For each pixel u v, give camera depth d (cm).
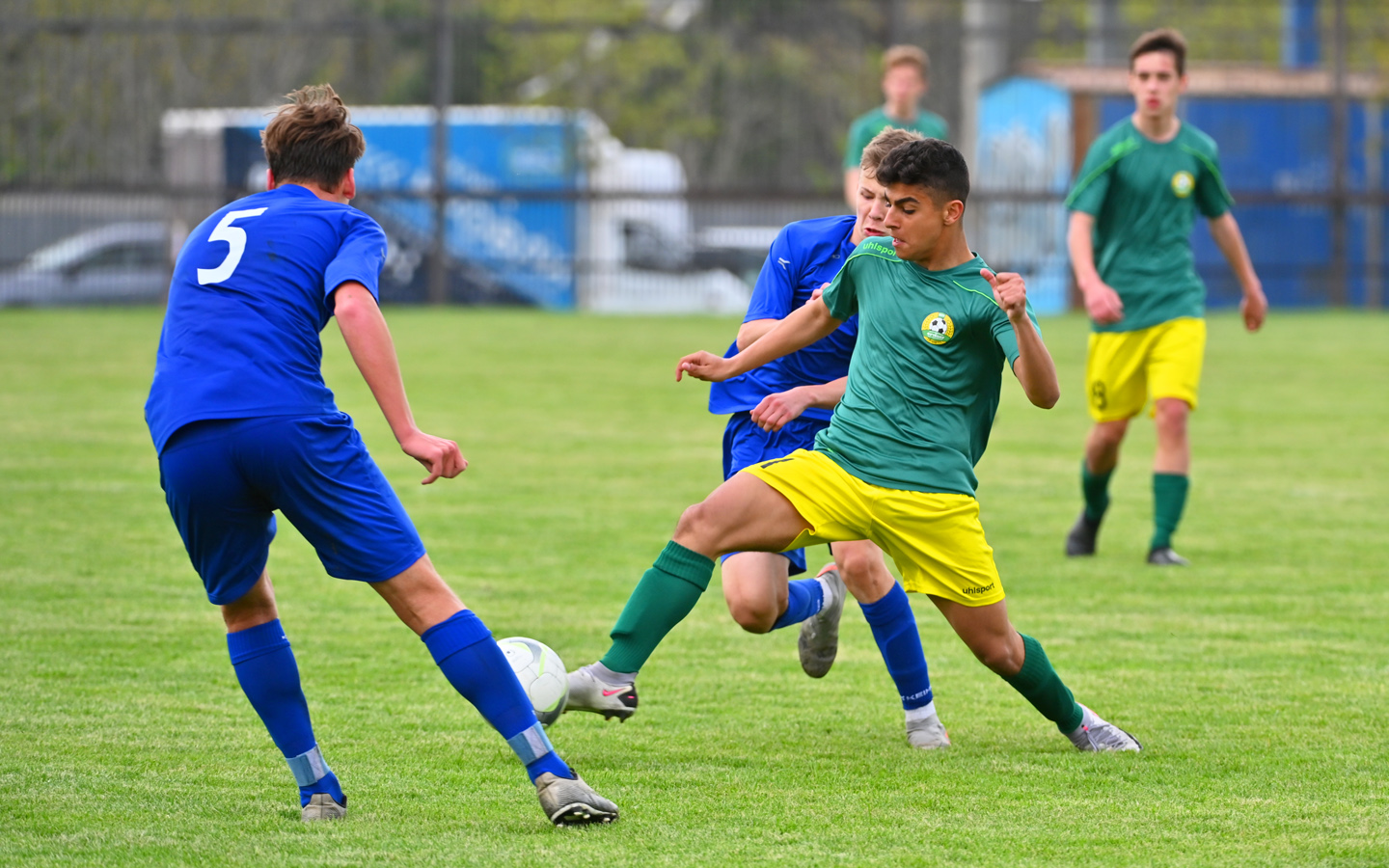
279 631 962
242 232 937
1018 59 7262
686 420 3216
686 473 2539
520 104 7988
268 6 6431
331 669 1340
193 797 984
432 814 950
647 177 6794
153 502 2162
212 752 1089
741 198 6369
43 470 2423
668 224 6831
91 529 1970
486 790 1005
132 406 3203
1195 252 6756
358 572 914
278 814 948
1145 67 1945
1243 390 3850
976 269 1041
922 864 852
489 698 914
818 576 1236
